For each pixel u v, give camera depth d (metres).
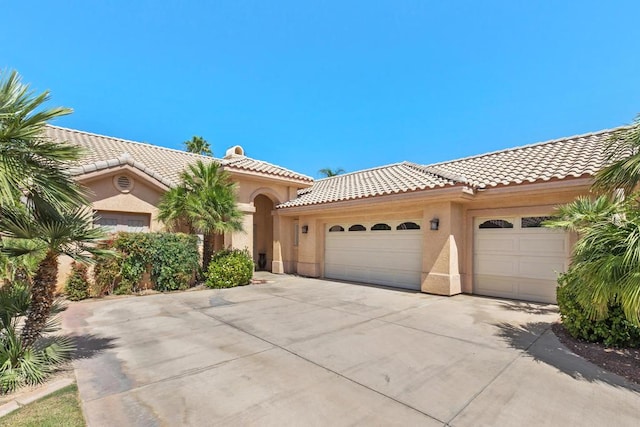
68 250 5.16
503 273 11.69
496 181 11.48
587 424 3.77
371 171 20.05
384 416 3.91
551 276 10.62
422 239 12.96
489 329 7.64
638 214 5.34
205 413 3.95
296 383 4.78
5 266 6.39
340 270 16.62
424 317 8.77
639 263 4.68
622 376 5.07
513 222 11.55
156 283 12.70
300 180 19.08
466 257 12.53
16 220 4.62
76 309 9.72
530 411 4.05
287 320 8.45
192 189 14.28
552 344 6.57
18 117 4.53
